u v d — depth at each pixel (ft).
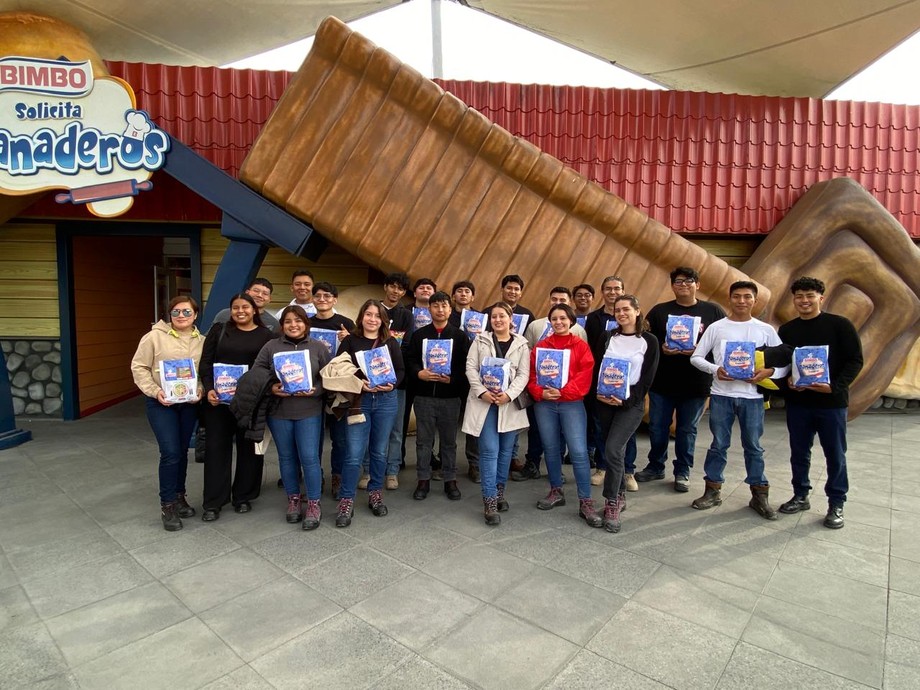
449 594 10.11
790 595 10.23
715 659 8.32
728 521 13.73
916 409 28.84
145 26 22.56
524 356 13.82
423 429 14.89
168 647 8.53
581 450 13.43
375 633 8.89
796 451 14.16
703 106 26.13
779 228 25.66
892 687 7.75
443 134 19.30
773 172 26.81
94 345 26.96
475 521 13.55
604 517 13.21
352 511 13.69
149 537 12.54
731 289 14.35
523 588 10.34
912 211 27.53
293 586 10.38
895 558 11.79
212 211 24.00
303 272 17.37
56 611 9.53
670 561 11.53
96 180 17.95
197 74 22.63
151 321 32.50
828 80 26.37
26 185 17.66
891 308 24.16
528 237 20.15
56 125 17.63
